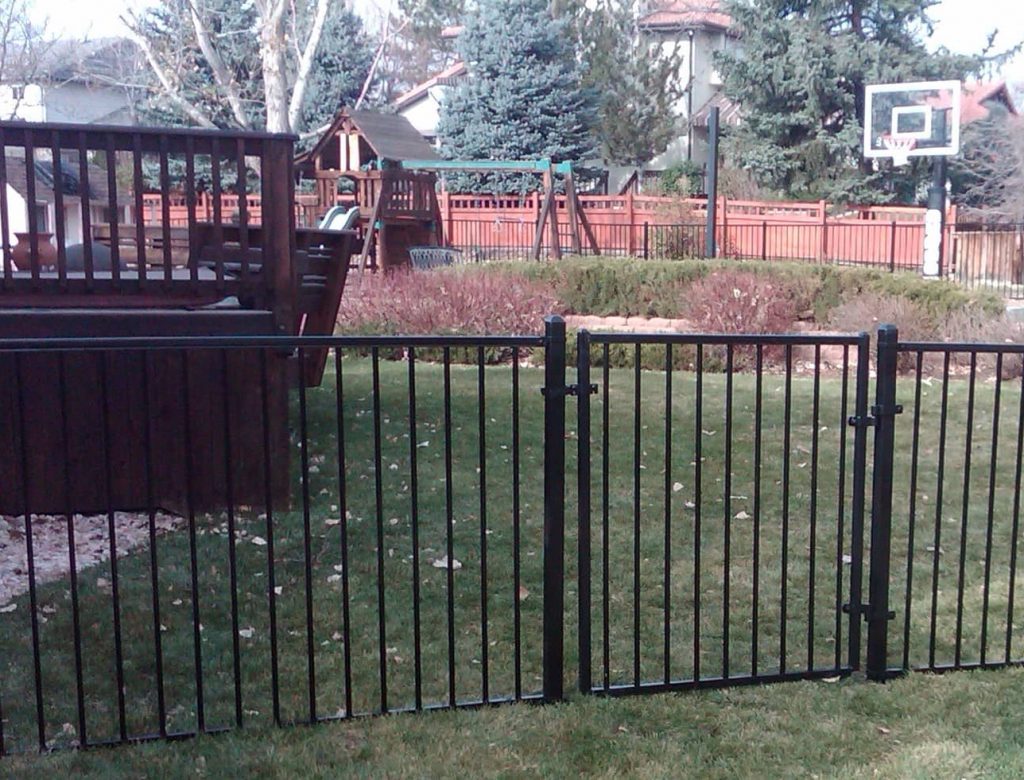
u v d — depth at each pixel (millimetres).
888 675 3885
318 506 6141
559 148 29031
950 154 17594
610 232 22531
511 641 4301
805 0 27250
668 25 34875
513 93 29141
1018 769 3137
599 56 32156
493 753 3254
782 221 19656
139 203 5840
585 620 3688
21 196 27125
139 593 4730
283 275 6145
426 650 4211
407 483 6609
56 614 4484
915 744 3344
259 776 3092
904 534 5801
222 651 4160
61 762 3148
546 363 3545
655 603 4773
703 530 5824
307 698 3752
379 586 3463
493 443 7691
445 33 45906
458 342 3412
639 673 3775
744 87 27234
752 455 7469
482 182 29266
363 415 8531
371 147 21797
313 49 20625
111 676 3912
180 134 5848
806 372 11875
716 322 12562
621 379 10742
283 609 4605
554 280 15953
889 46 26406
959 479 6984
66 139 5734
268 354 6066
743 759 3244
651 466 7176
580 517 3648
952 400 9508
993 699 3699
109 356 5859
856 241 19953
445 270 15062
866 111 18625
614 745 3324
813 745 3338
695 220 21984
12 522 5730
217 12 24031
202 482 6051
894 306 12477
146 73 28609
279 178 6086
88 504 5922
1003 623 4617
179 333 5891
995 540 5758
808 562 5340
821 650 4277
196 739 3314
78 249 7301
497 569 5137
